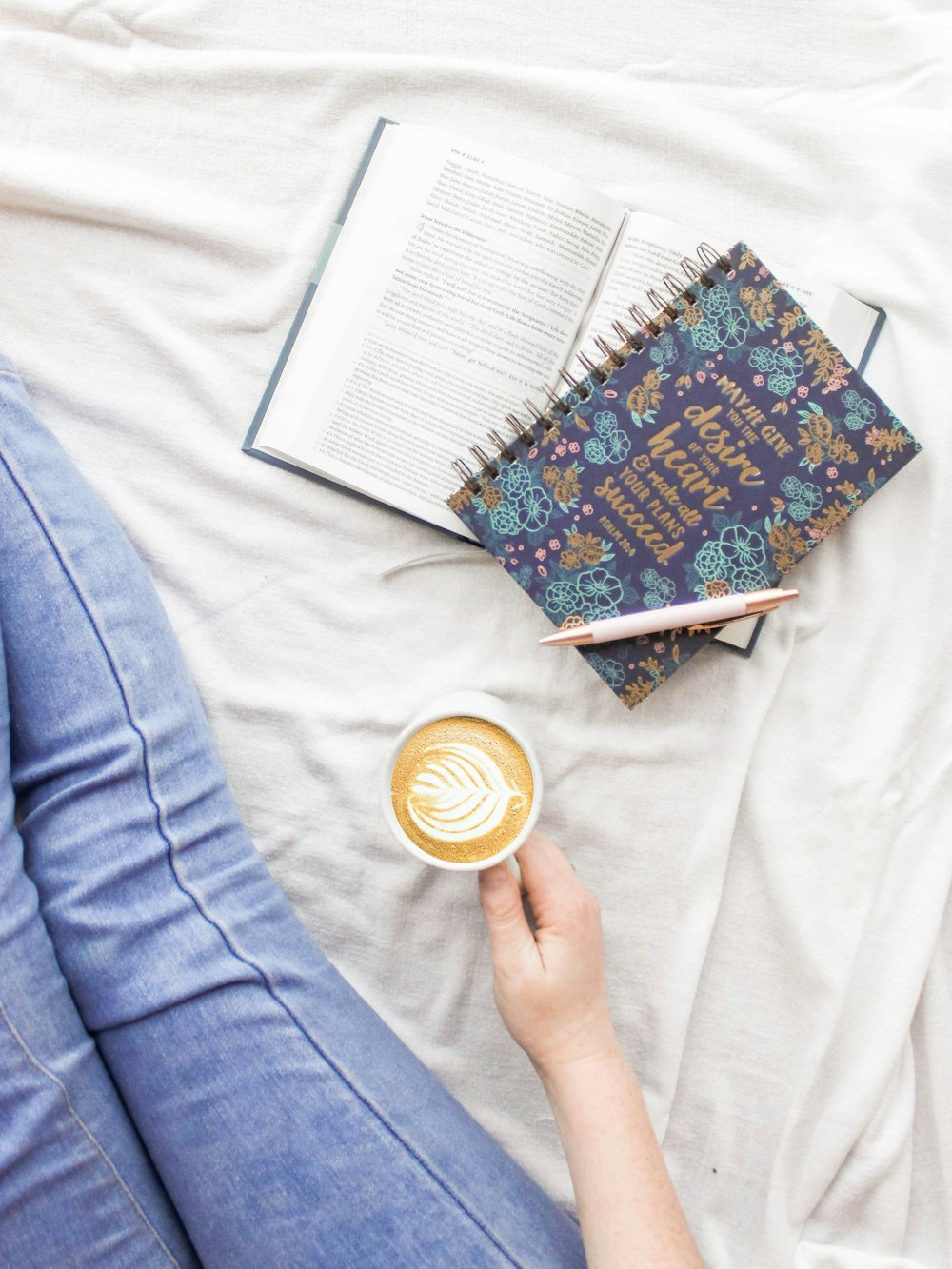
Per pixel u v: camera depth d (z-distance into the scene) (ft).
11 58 2.87
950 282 2.74
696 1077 2.90
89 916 2.51
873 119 2.78
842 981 2.79
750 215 2.84
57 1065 2.41
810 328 2.56
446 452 2.76
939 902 2.78
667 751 2.85
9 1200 2.34
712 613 2.54
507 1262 2.40
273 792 2.90
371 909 2.89
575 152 2.86
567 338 2.73
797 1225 2.81
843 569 2.82
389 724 2.86
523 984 2.39
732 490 2.60
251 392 2.89
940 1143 2.82
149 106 2.88
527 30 2.87
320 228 2.86
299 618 2.91
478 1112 2.87
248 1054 2.48
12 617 2.58
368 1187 2.42
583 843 2.88
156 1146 2.51
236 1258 2.43
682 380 2.59
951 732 2.79
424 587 2.90
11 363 2.86
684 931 2.85
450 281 2.73
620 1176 2.23
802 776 2.84
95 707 2.58
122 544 2.74
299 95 2.86
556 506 2.62
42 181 2.84
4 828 2.45
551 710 2.87
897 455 2.56
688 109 2.83
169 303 2.90
